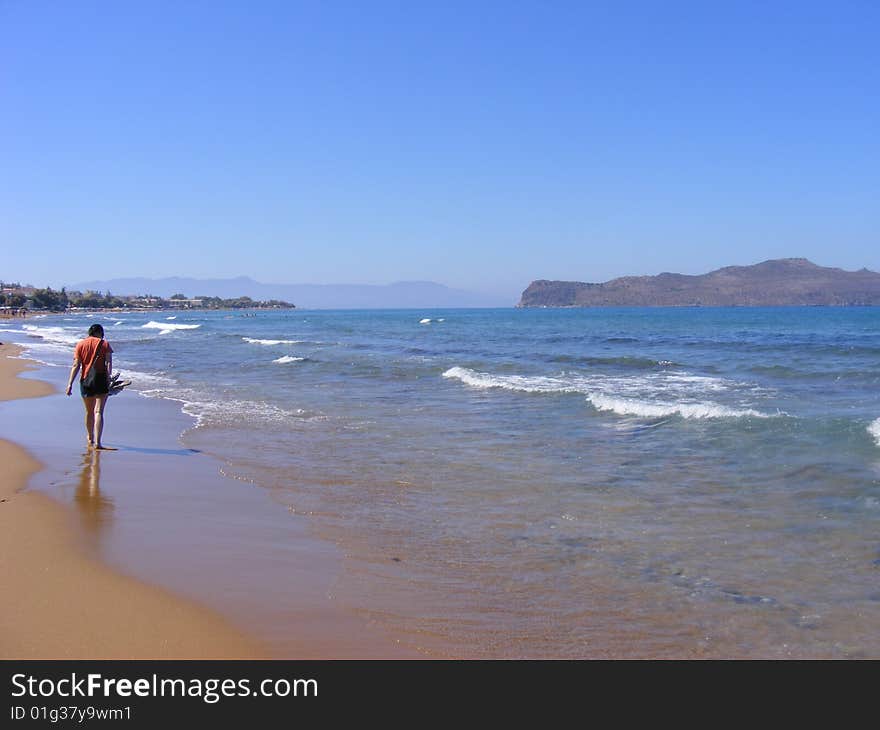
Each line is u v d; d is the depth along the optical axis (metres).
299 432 11.85
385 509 7.21
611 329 56.50
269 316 141.75
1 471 8.68
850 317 83.12
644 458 9.54
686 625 4.56
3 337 54.38
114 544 5.93
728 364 23.05
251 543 6.08
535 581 5.27
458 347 35.00
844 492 7.57
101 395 10.34
